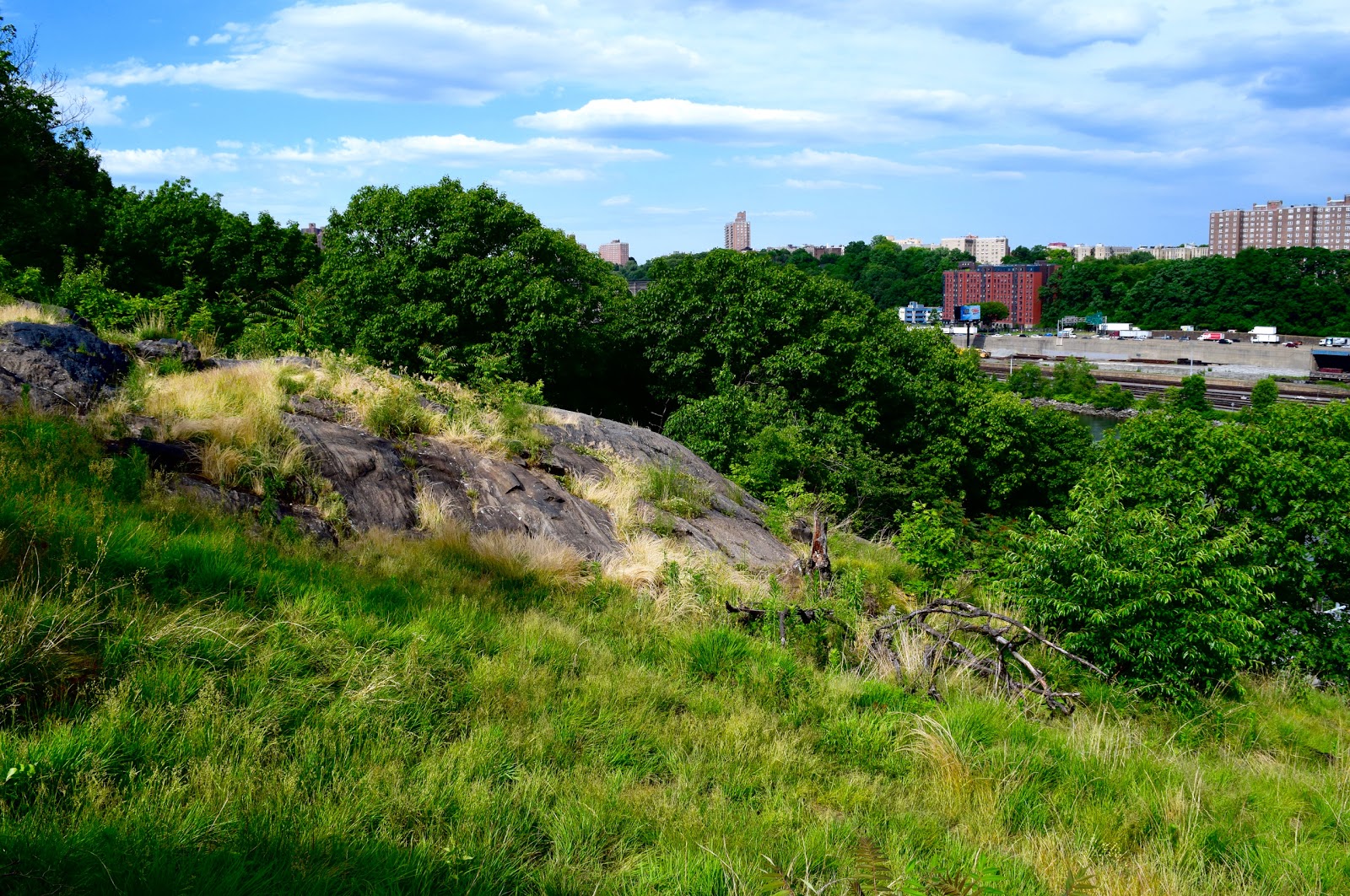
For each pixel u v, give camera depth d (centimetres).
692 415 2158
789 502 1430
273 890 319
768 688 652
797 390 2773
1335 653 1427
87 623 457
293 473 805
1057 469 3256
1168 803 555
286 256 3697
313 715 462
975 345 18000
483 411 1179
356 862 351
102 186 3569
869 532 2123
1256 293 16662
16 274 1387
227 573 577
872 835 456
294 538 705
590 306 3016
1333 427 1872
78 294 1389
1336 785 653
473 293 2378
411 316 2323
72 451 672
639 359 3070
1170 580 855
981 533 1670
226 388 921
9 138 2547
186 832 340
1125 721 766
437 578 721
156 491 675
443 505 892
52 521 537
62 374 806
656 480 1212
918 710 663
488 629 650
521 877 377
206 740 409
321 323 1875
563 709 549
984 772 567
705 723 579
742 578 975
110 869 307
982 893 337
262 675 474
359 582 658
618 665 656
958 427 3127
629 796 466
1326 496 1589
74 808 341
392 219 2458
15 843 303
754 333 2770
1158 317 17975
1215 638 849
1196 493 1020
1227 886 468
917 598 1103
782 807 476
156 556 557
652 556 935
